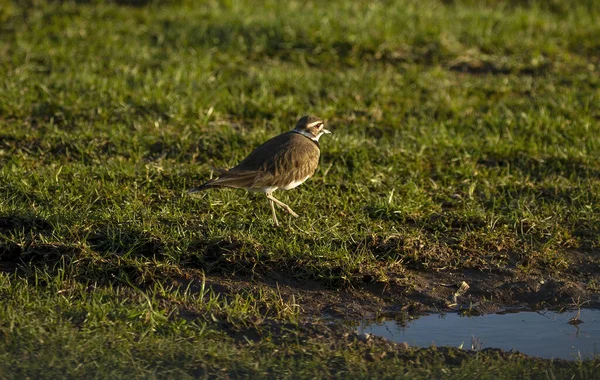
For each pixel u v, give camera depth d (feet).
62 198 39.60
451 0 73.92
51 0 66.44
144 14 65.05
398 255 37.24
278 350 30.71
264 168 37.81
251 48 59.57
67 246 35.70
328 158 45.29
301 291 35.06
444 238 38.99
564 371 30.12
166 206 39.50
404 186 42.75
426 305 35.12
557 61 59.82
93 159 44.45
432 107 52.37
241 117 50.44
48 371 28.40
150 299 33.47
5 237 36.09
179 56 57.36
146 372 28.68
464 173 44.60
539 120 50.29
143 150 45.44
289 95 51.90
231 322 32.19
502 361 30.78
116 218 37.81
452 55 59.93
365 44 59.93
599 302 35.78
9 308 31.83
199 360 29.60
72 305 32.65
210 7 67.36
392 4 69.21
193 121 48.24
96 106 49.57
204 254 36.29
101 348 30.01
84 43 59.21
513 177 44.52
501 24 64.75
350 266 35.70
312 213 39.91
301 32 61.05
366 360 30.42
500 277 36.86
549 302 35.81
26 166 43.42
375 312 34.40
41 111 49.19
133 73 54.34
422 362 30.53
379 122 50.24
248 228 38.42
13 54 56.80
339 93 52.95
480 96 54.70
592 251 38.83
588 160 45.83
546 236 39.40
